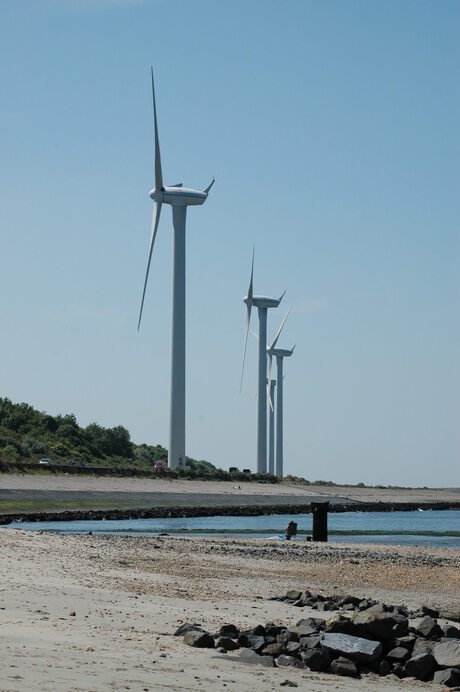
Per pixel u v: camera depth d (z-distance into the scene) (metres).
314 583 49.09
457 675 23.61
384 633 26.48
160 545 69.88
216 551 67.69
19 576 39.75
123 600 34.41
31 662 19.94
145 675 19.91
